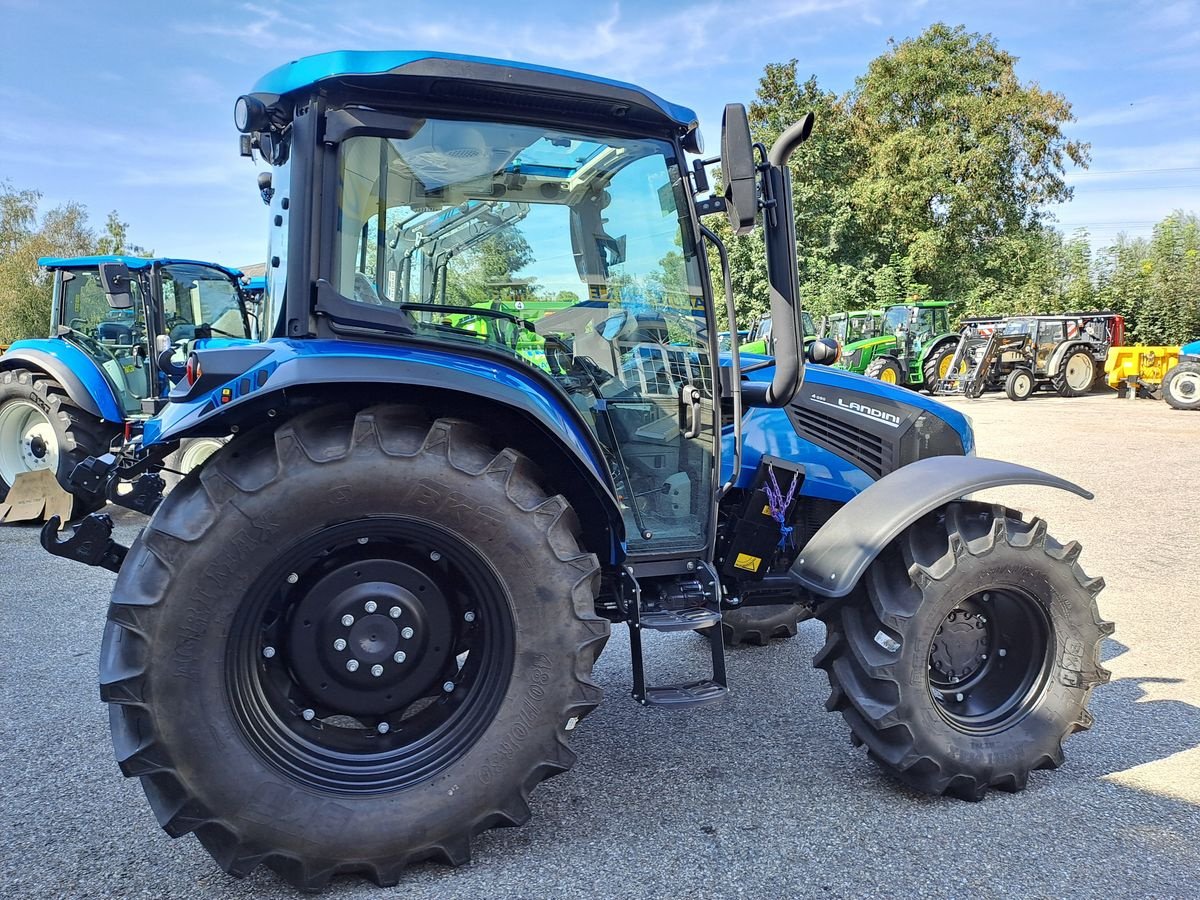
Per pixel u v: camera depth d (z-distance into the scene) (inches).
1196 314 840.9
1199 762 111.9
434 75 87.1
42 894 83.8
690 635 167.2
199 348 92.7
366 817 83.0
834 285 976.9
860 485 131.7
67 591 197.5
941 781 100.7
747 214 92.7
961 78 1076.5
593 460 96.8
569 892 83.9
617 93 94.7
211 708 79.0
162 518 79.8
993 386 718.5
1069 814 99.0
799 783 107.1
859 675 103.9
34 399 269.7
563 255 102.6
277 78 89.3
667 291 107.9
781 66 981.8
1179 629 165.6
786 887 84.4
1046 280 999.0
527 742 87.2
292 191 88.1
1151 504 285.1
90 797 103.7
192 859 90.2
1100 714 127.6
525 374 94.2
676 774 109.6
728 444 122.3
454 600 90.7
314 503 80.1
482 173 96.5
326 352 84.8
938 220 1044.5
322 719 90.1
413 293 96.5
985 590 104.9
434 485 83.0
